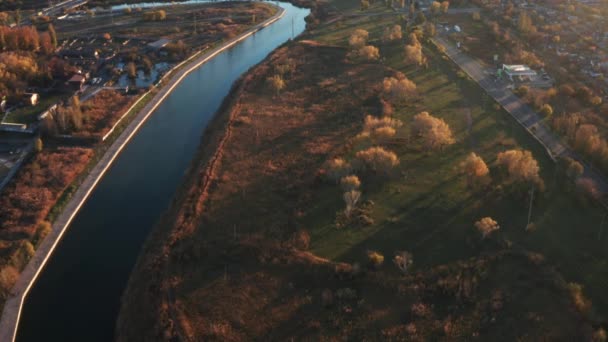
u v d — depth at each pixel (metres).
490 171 145.12
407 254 113.31
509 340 94.31
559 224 124.69
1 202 141.25
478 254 115.25
